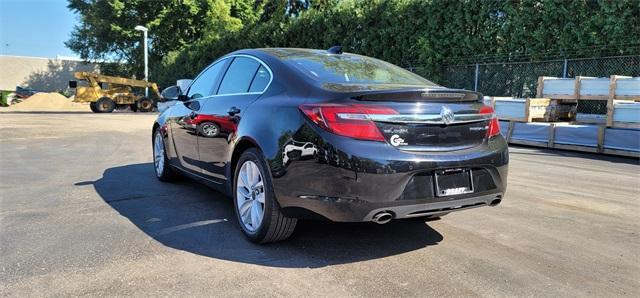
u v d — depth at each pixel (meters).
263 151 3.36
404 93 3.07
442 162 3.09
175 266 3.14
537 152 8.86
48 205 4.71
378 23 16.36
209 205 4.73
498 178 3.40
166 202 4.85
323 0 21.00
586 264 3.22
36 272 3.03
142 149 9.25
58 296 2.69
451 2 13.77
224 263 3.20
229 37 27.55
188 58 32.09
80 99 25.97
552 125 9.26
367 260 3.28
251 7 36.00
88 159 7.89
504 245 3.59
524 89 12.34
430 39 14.41
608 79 8.68
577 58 11.32
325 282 2.91
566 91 9.51
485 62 13.20
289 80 3.60
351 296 2.72
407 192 3.01
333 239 3.71
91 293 2.73
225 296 2.71
